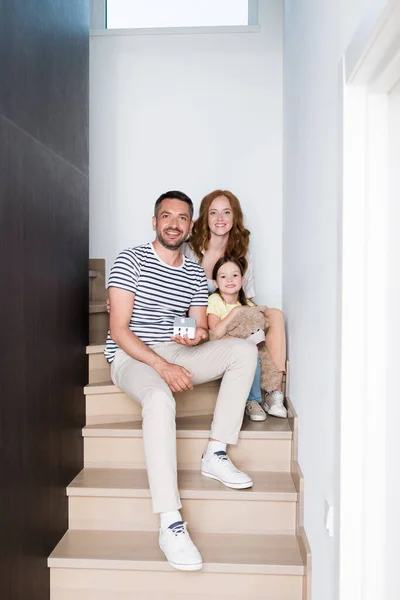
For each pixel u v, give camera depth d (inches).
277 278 123.1
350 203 50.6
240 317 102.0
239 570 71.9
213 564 71.9
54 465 75.4
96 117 125.5
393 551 48.8
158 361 85.2
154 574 73.4
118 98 125.3
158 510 73.2
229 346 86.4
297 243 91.4
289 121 105.6
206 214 114.9
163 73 124.7
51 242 74.2
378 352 50.6
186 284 96.0
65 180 81.0
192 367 88.0
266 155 123.2
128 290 90.0
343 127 50.6
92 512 81.8
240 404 85.0
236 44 123.6
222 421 84.7
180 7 126.3
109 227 125.8
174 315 95.3
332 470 57.4
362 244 50.6
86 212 93.6
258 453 89.7
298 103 91.0
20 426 62.3
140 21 127.1
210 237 115.3
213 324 106.0
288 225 106.8
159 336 92.7
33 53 67.1
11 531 59.4
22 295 63.0
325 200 62.8
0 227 56.5
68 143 82.7
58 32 77.9
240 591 73.2
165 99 124.8
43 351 70.6
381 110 49.9
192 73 124.3
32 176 66.5
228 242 115.7
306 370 78.4
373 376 50.6
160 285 93.0
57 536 76.8
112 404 93.3
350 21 48.9
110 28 127.3
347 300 50.8
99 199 125.8
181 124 124.5
